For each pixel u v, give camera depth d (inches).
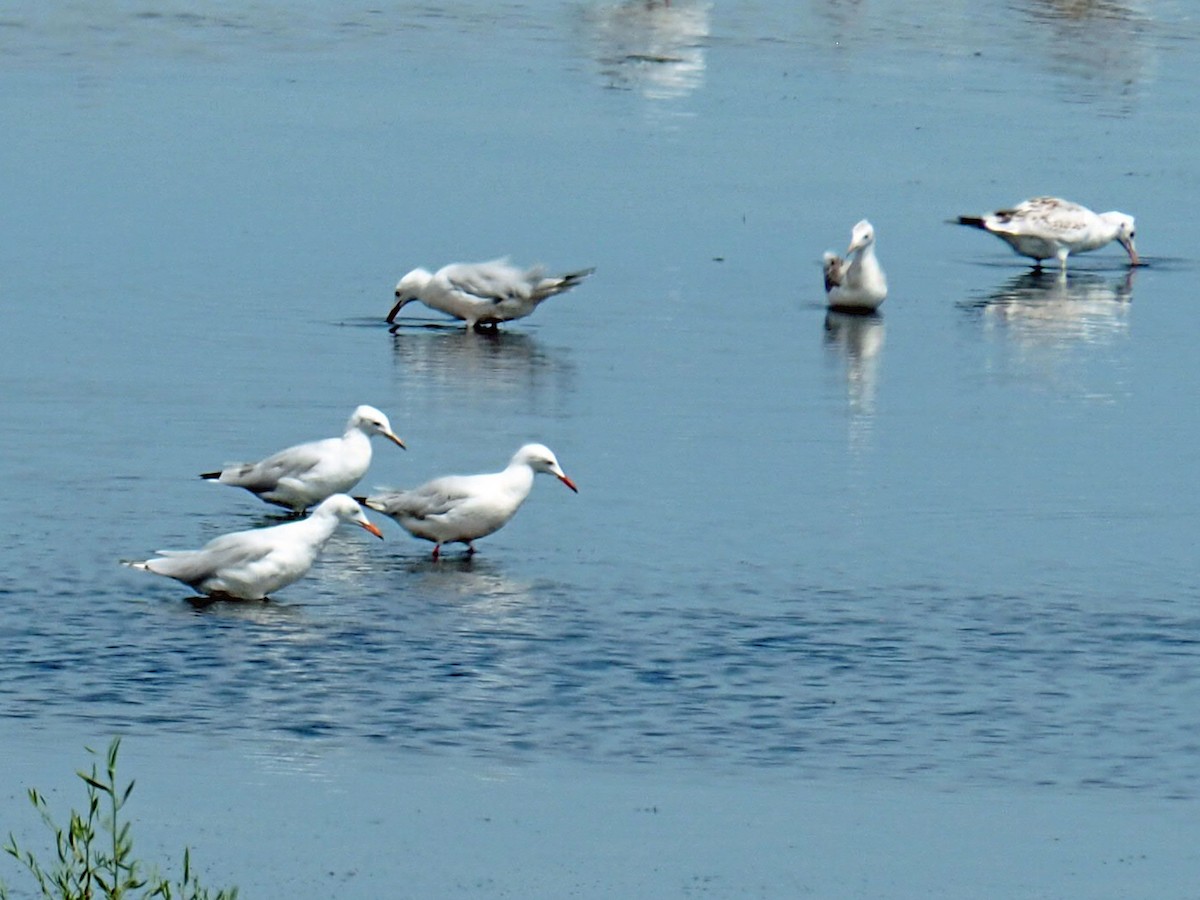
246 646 679.7
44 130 1585.9
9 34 1953.7
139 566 718.5
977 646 699.4
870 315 1194.6
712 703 647.8
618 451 916.6
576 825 559.8
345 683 653.3
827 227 1391.5
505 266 1146.7
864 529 820.0
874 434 954.1
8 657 665.6
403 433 933.2
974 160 1593.3
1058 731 633.0
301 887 519.2
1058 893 524.4
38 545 770.8
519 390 1013.8
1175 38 2148.1
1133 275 1317.7
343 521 782.5
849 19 2187.5
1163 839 559.2
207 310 1148.5
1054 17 2240.4
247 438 917.8
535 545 793.6
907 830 562.6
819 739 623.5
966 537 813.2
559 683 658.2
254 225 1349.7
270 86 1786.4
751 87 1836.9
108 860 490.0
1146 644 704.4
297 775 588.1
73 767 587.8
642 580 754.8
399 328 1138.0
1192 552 801.6
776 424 966.4
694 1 2261.3
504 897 516.1
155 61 1868.8
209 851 538.0
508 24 2107.5
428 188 1459.2
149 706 633.0
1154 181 1546.5
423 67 1887.3
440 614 714.2
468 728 624.4
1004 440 949.2
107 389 986.7
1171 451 937.5
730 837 554.9
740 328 1153.4
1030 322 1183.6
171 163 1504.7
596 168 1529.3
